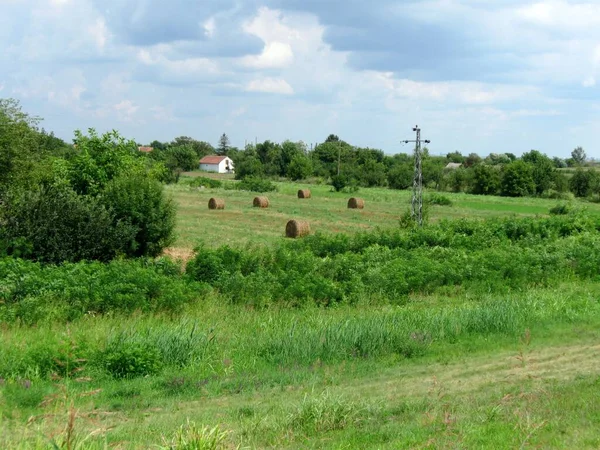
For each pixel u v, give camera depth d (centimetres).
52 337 1100
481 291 1719
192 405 836
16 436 678
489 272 1817
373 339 1127
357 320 1262
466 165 13688
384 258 2048
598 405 753
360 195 7056
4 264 1530
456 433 667
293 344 1094
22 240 1838
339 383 936
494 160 14512
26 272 1514
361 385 922
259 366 1027
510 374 953
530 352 1098
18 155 2233
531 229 2828
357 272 1814
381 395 861
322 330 1157
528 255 2014
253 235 3247
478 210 5553
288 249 2150
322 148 12412
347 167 10056
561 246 2289
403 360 1072
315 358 1066
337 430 712
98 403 827
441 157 15662
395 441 660
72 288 1377
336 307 1538
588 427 676
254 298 1529
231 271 1730
